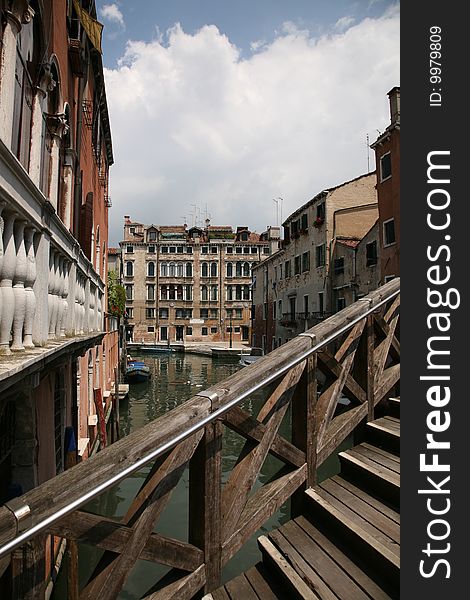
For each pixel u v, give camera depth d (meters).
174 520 9.76
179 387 30.67
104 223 15.89
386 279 17.56
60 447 7.13
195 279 56.75
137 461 1.76
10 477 4.71
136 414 22.39
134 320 56.06
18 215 3.07
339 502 2.74
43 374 4.25
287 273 31.88
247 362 35.16
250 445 2.56
